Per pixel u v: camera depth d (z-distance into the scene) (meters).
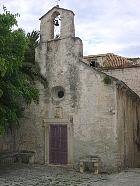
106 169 17.61
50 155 19.75
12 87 15.67
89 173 17.16
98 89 18.45
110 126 17.91
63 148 19.33
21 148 20.59
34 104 20.47
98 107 18.34
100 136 18.08
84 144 18.47
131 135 21.62
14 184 13.44
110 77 18.22
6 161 19.95
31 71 20.12
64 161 19.22
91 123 18.42
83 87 18.92
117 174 16.86
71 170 18.08
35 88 18.81
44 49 20.48
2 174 16.20
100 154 17.94
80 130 18.70
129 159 20.61
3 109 15.47
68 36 19.73
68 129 19.16
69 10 19.86
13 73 16.11
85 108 18.72
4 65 13.96
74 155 18.72
